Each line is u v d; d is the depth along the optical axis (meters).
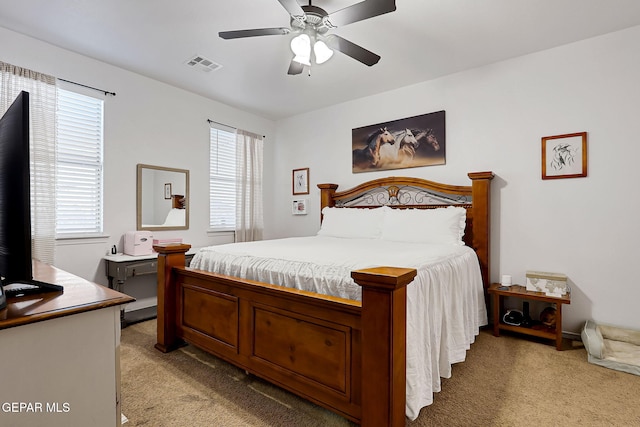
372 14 1.94
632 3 2.24
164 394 1.84
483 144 3.23
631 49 2.54
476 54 2.99
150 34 2.71
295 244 2.79
